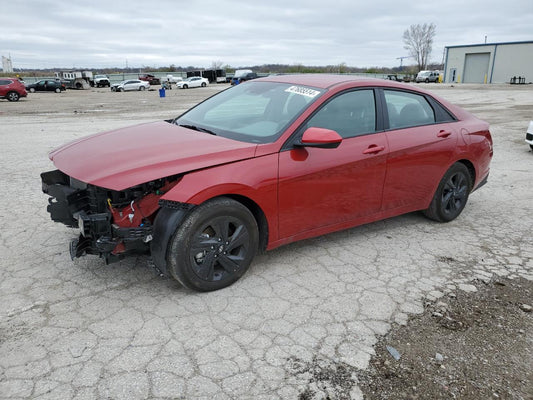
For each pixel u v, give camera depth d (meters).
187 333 2.80
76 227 3.39
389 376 2.49
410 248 4.24
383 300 3.28
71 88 54.06
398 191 4.26
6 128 13.34
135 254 3.13
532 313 3.19
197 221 3.03
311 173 3.51
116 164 3.02
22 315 2.93
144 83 49.78
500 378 2.52
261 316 3.02
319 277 3.60
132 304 3.10
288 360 2.59
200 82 52.91
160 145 3.31
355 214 4.00
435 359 2.65
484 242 4.44
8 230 4.36
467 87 43.81
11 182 6.22
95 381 2.36
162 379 2.39
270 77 4.57
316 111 3.62
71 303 3.09
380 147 3.95
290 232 3.60
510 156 8.98
